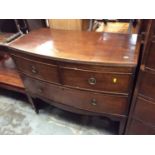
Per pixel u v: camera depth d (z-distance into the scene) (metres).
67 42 1.21
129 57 0.95
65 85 1.19
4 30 1.66
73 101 1.27
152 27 0.75
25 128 1.61
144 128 1.15
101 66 0.95
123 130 1.32
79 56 1.01
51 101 1.44
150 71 0.86
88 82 1.08
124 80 0.97
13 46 1.22
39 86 1.38
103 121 1.59
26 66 1.29
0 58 2.09
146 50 0.82
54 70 1.14
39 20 1.55
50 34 1.38
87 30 1.46
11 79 1.73
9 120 1.72
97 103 1.18
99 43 1.15
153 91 0.92
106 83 1.03
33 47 1.18
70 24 1.45
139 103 1.03
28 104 1.89
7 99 1.99
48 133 1.54
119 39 1.17
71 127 1.57
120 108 1.14
